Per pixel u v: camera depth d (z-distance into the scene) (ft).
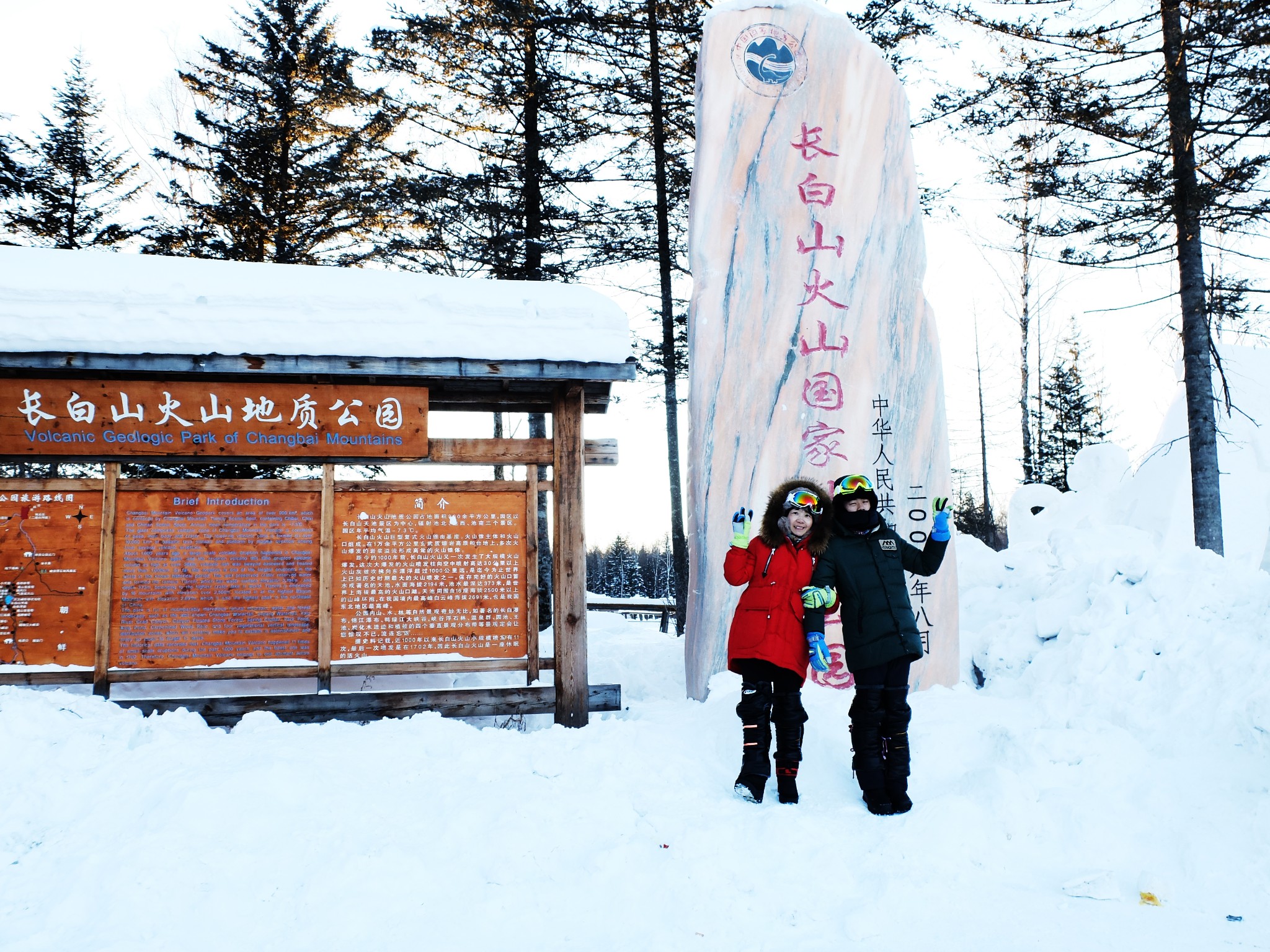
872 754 12.50
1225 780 12.55
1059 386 90.27
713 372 21.43
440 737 14.80
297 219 45.80
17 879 10.03
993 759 13.94
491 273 39.99
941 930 9.11
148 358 16.44
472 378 17.71
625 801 12.37
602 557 203.00
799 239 22.12
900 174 22.81
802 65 22.47
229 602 17.16
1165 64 31.53
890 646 12.56
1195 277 31.86
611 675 24.75
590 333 18.10
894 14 36.88
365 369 17.01
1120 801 12.14
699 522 21.13
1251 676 14.46
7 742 13.21
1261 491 41.96
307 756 13.42
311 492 17.70
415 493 17.99
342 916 9.11
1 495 16.76
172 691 17.61
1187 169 30.53
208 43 45.91
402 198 39.29
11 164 53.52
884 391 22.08
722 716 16.10
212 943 8.68
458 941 8.77
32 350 16.14
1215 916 9.56
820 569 12.96
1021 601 23.52
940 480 22.09
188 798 11.07
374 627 17.56
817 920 9.34
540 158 39.86
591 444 19.12
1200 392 31.73
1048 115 32.71
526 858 10.48
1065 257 34.12
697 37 37.47
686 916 9.29
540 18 37.40
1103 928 9.20
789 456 21.52
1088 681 16.72
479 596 17.99
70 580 16.81
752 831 11.34
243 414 17.26
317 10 48.47
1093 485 46.39
